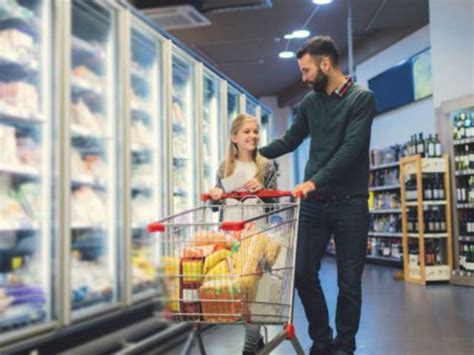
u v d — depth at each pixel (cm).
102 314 346
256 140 360
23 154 313
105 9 362
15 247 311
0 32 311
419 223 773
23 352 283
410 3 907
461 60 798
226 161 362
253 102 628
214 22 974
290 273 264
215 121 521
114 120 372
